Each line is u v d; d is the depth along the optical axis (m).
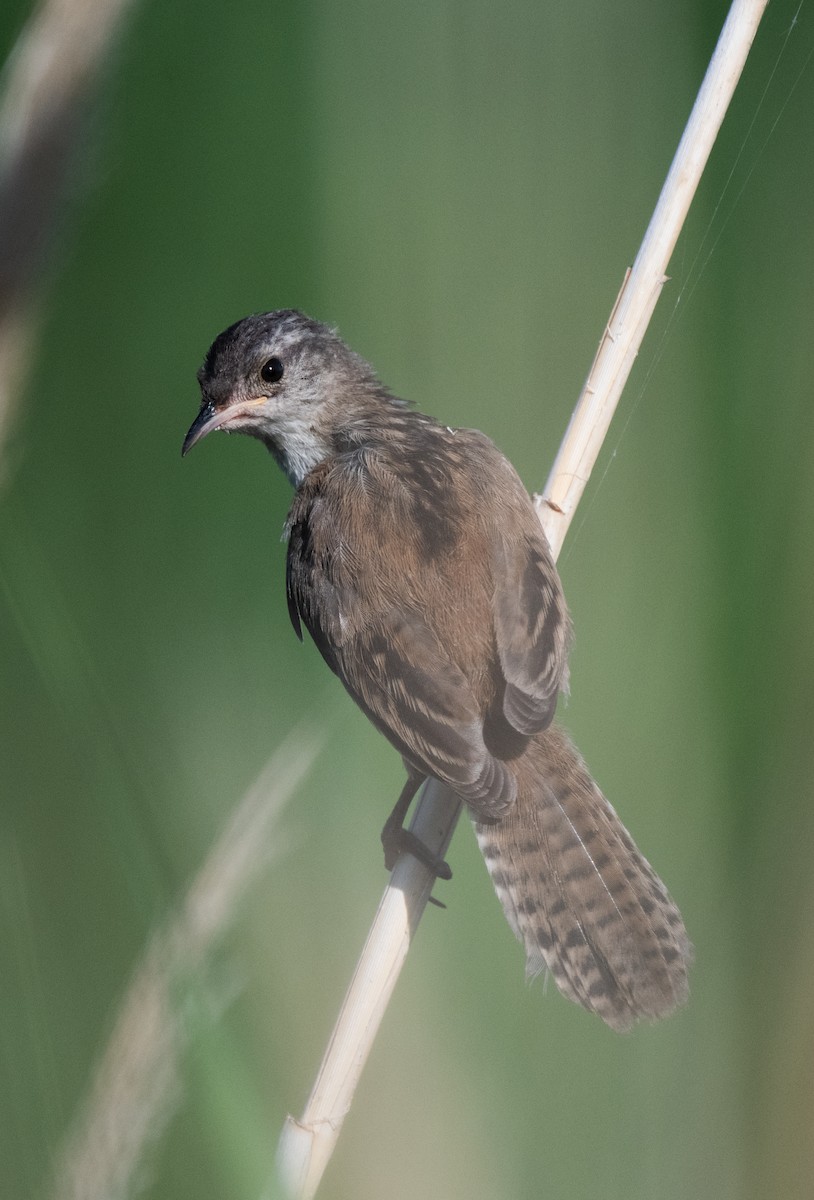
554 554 3.00
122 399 3.06
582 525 3.04
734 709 3.03
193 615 3.05
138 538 3.06
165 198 3.06
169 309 3.06
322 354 3.03
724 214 3.04
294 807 3.03
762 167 3.05
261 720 3.05
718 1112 3.01
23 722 3.03
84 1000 3.02
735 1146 3.01
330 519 3.00
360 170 3.06
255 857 2.94
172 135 3.06
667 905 2.98
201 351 3.06
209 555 3.06
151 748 3.04
